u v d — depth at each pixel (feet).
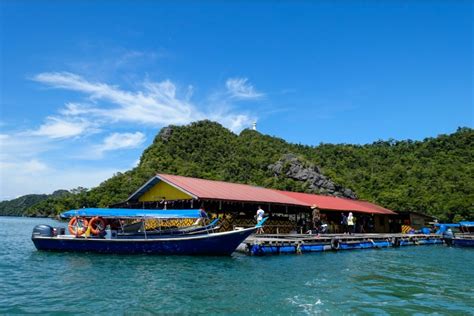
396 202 205.87
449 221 183.01
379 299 40.47
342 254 83.30
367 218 139.44
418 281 51.83
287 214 114.11
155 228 79.51
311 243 84.38
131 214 69.92
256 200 92.79
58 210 306.14
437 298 41.78
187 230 72.23
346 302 38.75
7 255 68.08
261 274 52.60
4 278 47.62
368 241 102.63
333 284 47.44
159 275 50.11
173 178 92.89
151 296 39.04
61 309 34.27
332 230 122.62
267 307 36.11
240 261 64.23
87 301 36.88
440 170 242.78
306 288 44.50
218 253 67.67
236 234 66.59
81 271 52.47
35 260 62.13
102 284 44.37
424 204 196.13
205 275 50.72
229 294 40.55
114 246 68.80
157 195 95.09
